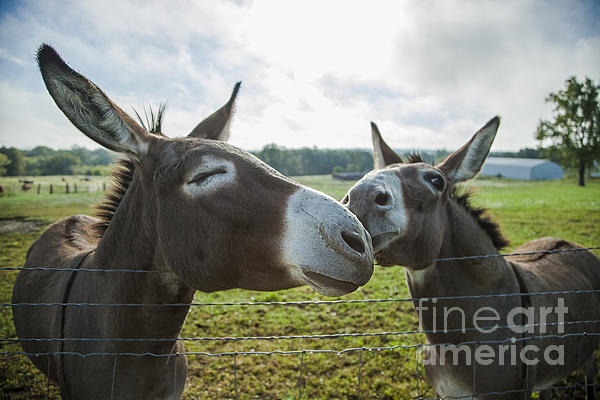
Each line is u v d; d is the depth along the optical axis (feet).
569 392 12.92
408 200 7.77
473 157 9.50
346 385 13.37
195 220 5.05
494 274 8.74
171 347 6.66
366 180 7.68
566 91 137.08
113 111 5.46
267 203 4.69
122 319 6.19
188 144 5.61
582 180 133.69
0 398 12.28
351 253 4.31
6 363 14.12
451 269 8.85
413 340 16.43
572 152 133.18
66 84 5.08
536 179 176.86
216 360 15.03
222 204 4.85
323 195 4.77
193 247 5.10
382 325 17.95
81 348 6.73
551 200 73.72
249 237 4.70
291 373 14.14
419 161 9.90
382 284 24.02
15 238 37.40
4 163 143.33
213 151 5.23
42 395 12.50
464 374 8.67
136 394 6.36
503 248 9.92
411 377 13.74
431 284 8.79
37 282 9.36
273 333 17.33
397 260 7.76
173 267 5.42
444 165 9.52
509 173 192.13
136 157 5.85
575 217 49.57
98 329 6.58
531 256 11.86
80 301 7.09
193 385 13.35
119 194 7.43
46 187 102.63
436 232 8.16
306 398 12.71
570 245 12.92
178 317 6.31
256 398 12.71
